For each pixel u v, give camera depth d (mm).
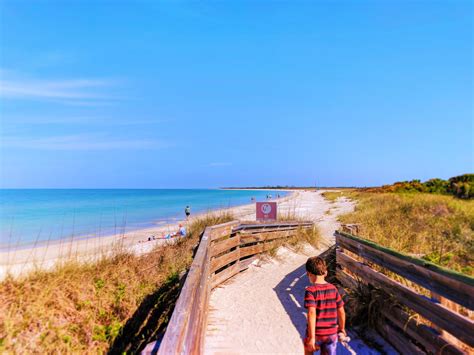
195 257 3994
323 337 2941
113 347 4410
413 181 33781
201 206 42156
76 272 5473
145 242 13078
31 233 19359
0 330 3742
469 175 26875
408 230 9133
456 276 2842
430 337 3150
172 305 5426
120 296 5293
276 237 9484
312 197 56000
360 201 25734
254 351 4012
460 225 9680
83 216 30984
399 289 3785
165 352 1739
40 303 4285
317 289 3016
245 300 5688
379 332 4113
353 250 5348
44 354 3744
